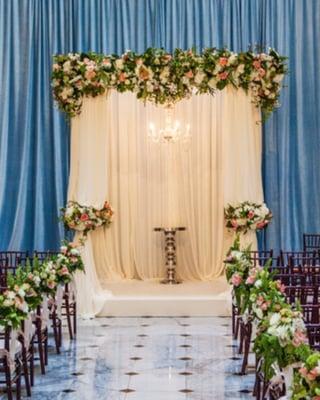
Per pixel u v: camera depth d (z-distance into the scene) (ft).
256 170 35.73
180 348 27.20
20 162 41.50
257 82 33.55
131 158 41.39
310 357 11.68
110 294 34.86
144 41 41.27
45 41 41.65
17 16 41.68
